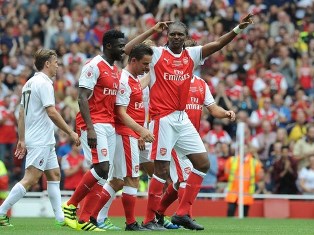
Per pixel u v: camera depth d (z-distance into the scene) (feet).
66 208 94.84
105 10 210.18
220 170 159.63
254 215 158.30
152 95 93.91
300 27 208.33
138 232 89.45
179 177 102.99
